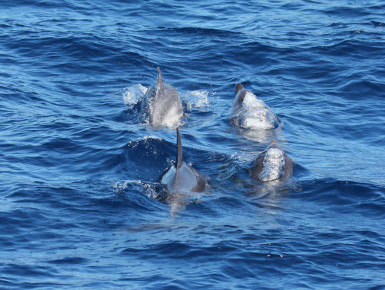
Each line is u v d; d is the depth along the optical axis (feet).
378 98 201.16
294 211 131.64
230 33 250.78
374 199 136.67
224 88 208.74
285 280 105.60
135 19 267.18
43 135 164.76
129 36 244.42
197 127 178.60
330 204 135.44
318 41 241.35
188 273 106.32
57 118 177.27
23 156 152.56
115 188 136.67
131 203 130.31
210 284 103.30
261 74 218.59
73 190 135.33
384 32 249.75
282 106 194.80
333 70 219.41
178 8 282.36
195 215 127.34
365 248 116.26
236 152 161.68
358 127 181.27
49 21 255.70
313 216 129.80
